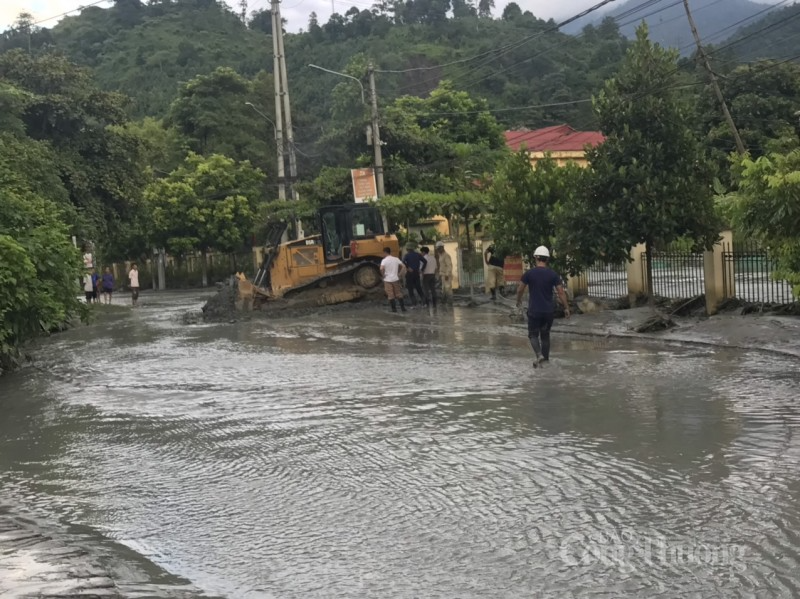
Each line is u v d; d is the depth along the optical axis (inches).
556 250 754.8
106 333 891.4
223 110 2677.2
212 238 2262.6
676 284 810.8
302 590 195.3
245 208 2245.3
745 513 233.3
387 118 1641.2
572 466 289.7
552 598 183.8
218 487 286.5
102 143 1465.3
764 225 498.3
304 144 2315.5
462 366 533.0
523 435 338.3
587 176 741.3
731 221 534.3
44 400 477.1
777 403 381.4
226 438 358.9
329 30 3639.3
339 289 1056.2
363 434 354.0
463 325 802.8
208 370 559.5
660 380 453.7
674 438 321.7
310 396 448.1
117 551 228.1
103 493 284.7
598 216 727.1
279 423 383.9
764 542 211.5
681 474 273.9
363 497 266.4
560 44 2095.2
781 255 524.4
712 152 1473.9
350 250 1058.7
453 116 1987.0
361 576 201.8
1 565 211.8
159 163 2504.9
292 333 786.8
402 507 254.1
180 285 2482.8
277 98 1524.4
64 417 422.6
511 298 1051.9
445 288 1060.5
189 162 2326.5
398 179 1515.7
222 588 199.2
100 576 203.6
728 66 1710.1
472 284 1156.5
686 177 722.2
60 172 1365.7
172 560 219.6
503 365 532.4
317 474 296.4
